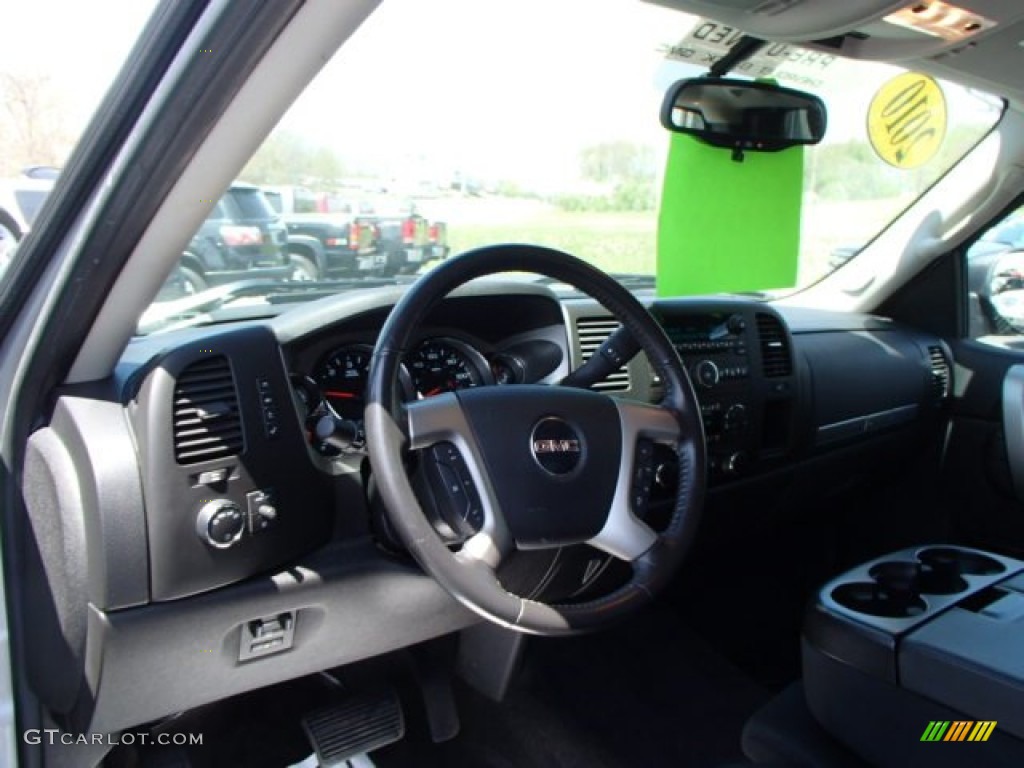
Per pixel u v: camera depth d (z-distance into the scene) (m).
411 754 1.92
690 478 1.40
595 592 1.91
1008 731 1.11
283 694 1.97
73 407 1.31
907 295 2.93
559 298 1.90
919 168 2.58
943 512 2.86
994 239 2.72
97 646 1.32
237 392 1.36
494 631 1.96
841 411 2.49
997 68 2.01
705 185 2.33
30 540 1.40
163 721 1.83
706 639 2.41
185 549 1.32
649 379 1.96
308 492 1.46
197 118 0.91
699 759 1.94
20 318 1.29
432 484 1.29
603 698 2.15
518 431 1.27
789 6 1.57
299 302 1.88
